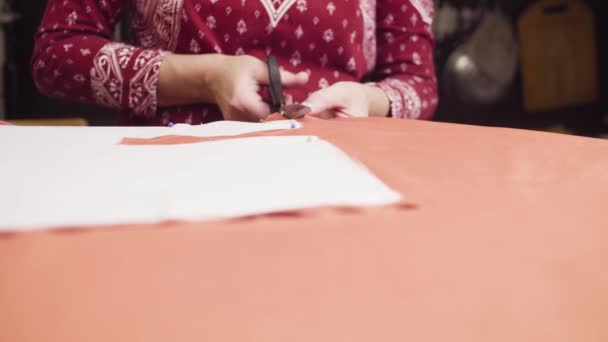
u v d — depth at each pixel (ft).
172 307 0.45
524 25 6.43
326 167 0.87
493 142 1.21
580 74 6.81
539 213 0.76
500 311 0.49
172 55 2.02
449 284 0.53
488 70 6.33
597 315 0.50
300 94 2.19
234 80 1.82
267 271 0.53
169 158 0.91
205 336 0.42
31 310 0.44
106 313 0.44
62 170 0.81
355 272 0.54
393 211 0.72
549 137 1.29
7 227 0.58
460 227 0.68
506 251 0.62
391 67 2.67
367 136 1.24
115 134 1.18
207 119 2.11
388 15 2.67
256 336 0.42
